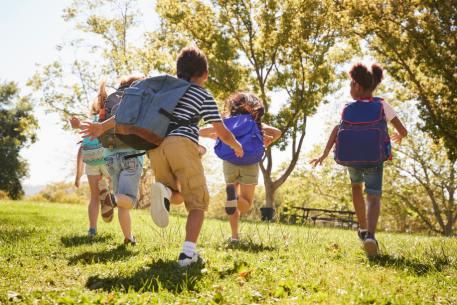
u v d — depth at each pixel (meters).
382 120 5.76
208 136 6.45
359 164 5.73
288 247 6.02
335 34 27.95
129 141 4.28
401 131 5.89
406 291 3.78
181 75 4.62
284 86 28.38
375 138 5.70
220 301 3.38
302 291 3.68
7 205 15.25
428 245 6.92
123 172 5.97
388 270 4.73
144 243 6.17
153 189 4.30
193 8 29.50
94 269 4.39
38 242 6.29
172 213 14.82
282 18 27.36
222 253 5.18
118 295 3.49
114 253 5.39
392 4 22.25
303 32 27.02
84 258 5.07
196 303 3.30
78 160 7.51
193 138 4.37
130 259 4.92
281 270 4.34
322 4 26.83
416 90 23.88
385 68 24.59
